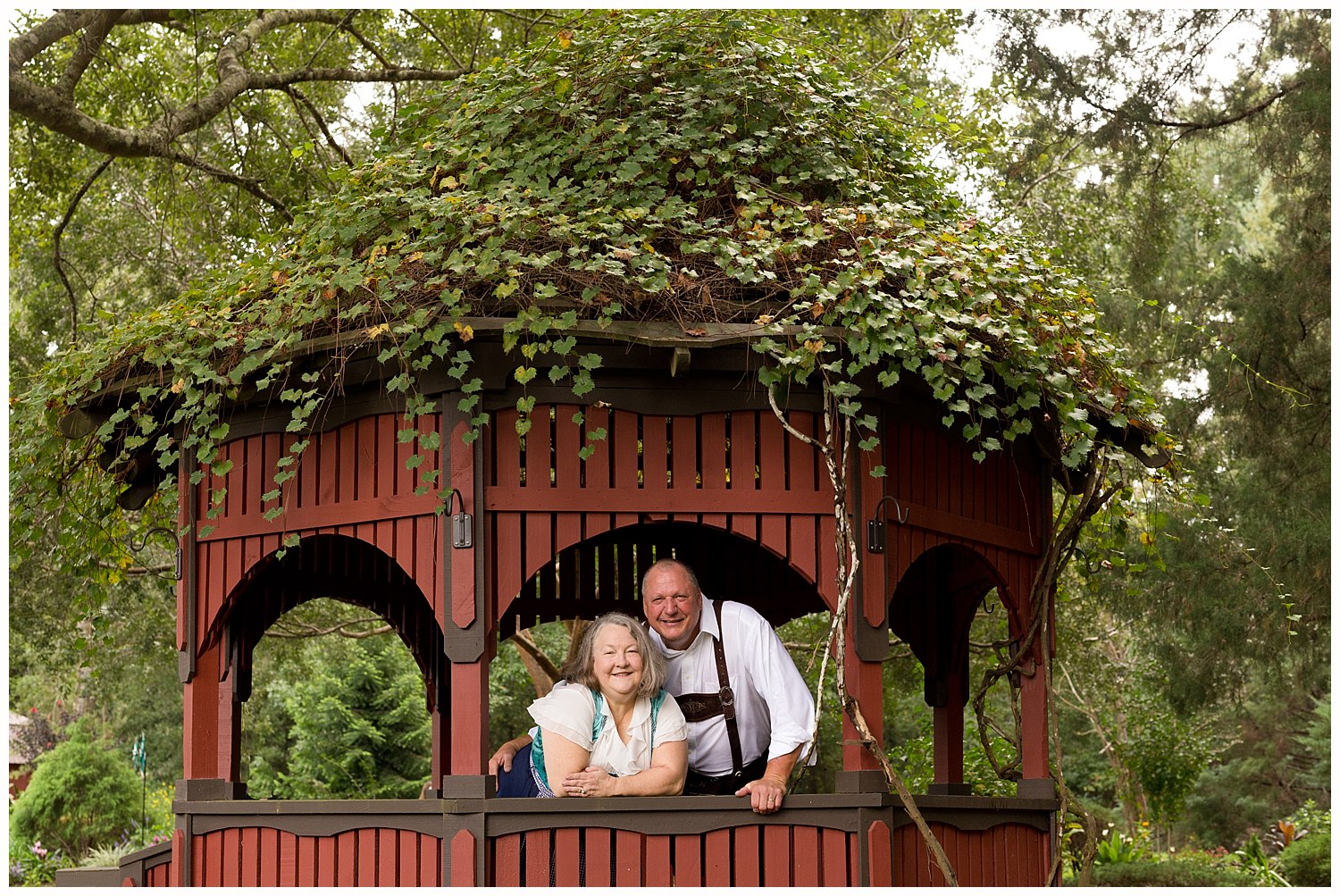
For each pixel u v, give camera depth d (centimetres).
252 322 475
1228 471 1249
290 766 1681
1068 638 1295
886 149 583
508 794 477
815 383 472
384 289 440
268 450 504
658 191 503
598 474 459
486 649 444
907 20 1131
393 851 446
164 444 472
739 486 464
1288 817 2145
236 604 588
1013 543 555
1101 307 1233
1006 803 523
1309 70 1217
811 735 455
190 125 954
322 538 657
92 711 2123
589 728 449
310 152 1113
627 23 560
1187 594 1133
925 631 683
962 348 449
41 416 516
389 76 1084
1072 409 471
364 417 481
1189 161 1412
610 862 432
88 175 1254
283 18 1043
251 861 474
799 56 570
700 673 481
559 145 516
